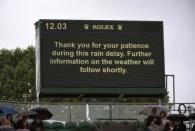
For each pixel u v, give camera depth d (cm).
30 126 2439
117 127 2986
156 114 2678
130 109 3216
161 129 2534
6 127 2214
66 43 3222
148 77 3256
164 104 3138
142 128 2962
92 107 3206
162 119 2588
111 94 3253
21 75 6700
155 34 3275
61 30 3225
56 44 3216
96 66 3234
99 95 3269
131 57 3256
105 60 3241
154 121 2539
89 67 3228
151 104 3194
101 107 3209
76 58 3222
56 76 3198
